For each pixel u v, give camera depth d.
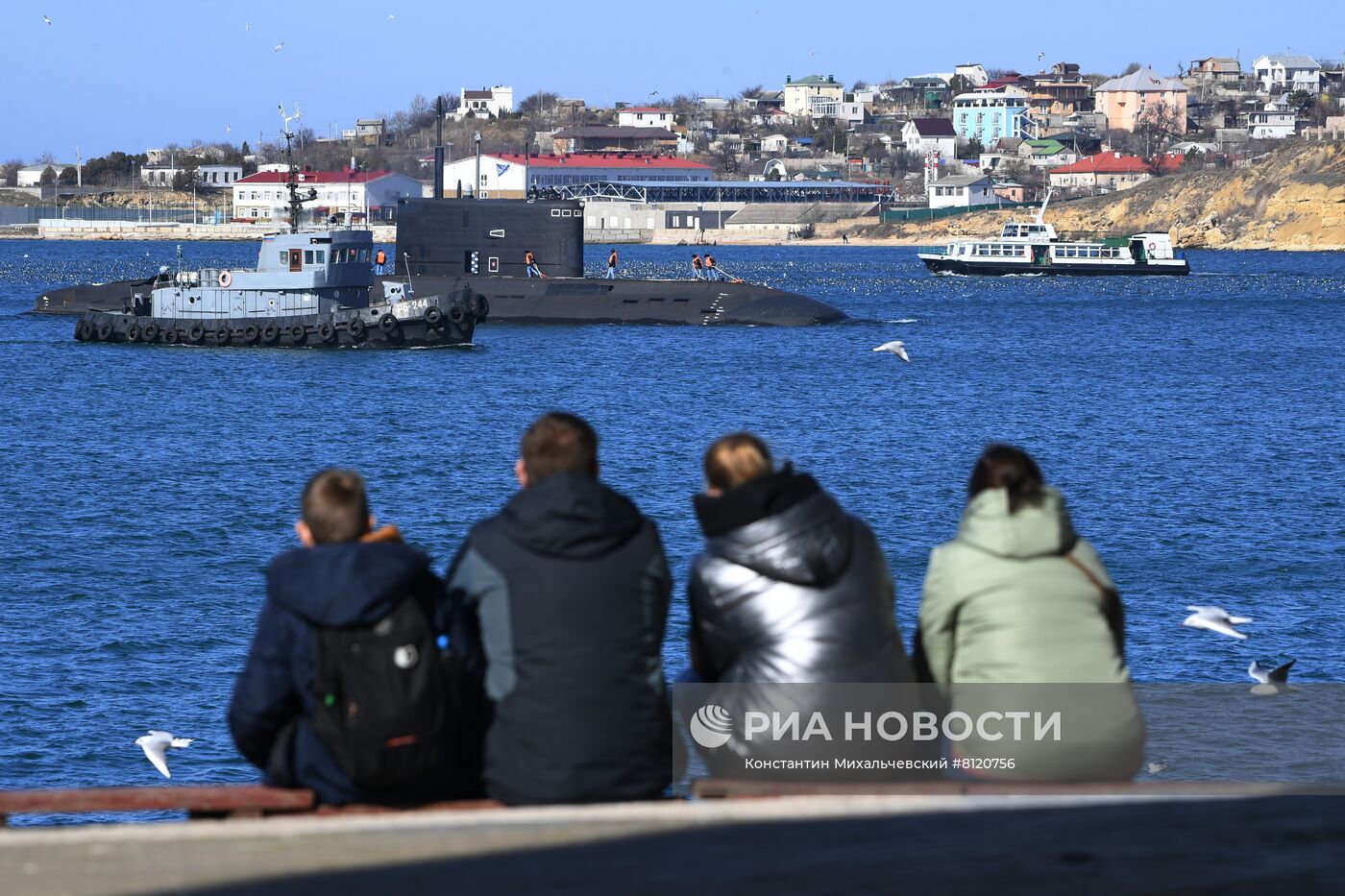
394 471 94.00
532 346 175.12
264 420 116.94
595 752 15.60
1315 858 11.23
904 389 141.25
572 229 199.50
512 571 15.70
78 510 78.69
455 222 198.12
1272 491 85.62
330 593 14.68
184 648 52.41
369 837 12.49
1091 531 73.56
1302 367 163.12
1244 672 47.88
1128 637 52.97
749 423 117.44
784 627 16.09
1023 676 16.38
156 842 12.41
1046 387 143.38
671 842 12.22
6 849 12.27
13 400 127.44
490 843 12.27
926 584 17.08
